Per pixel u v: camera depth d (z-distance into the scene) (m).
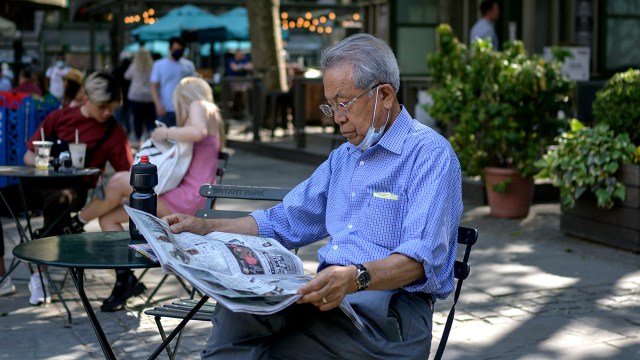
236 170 11.46
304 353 2.70
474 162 8.01
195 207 5.13
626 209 6.51
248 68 19.39
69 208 5.09
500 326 4.73
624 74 6.96
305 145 13.26
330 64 2.74
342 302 2.45
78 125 5.57
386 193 2.76
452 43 8.17
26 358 4.18
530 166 7.63
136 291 5.00
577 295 5.36
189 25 18.20
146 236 2.48
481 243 6.85
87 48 32.19
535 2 11.73
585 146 6.61
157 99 11.35
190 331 4.63
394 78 2.76
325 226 3.04
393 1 12.93
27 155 5.64
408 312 2.73
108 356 2.78
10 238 6.95
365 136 2.76
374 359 2.65
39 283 5.13
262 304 2.28
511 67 7.63
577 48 10.99
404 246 2.56
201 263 2.48
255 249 2.71
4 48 33.72
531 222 7.70
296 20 23.05
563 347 4.40
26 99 7.72
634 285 5.60
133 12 20.70
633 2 12.12
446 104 7.94
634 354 4.30
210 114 5.27
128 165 5.69
